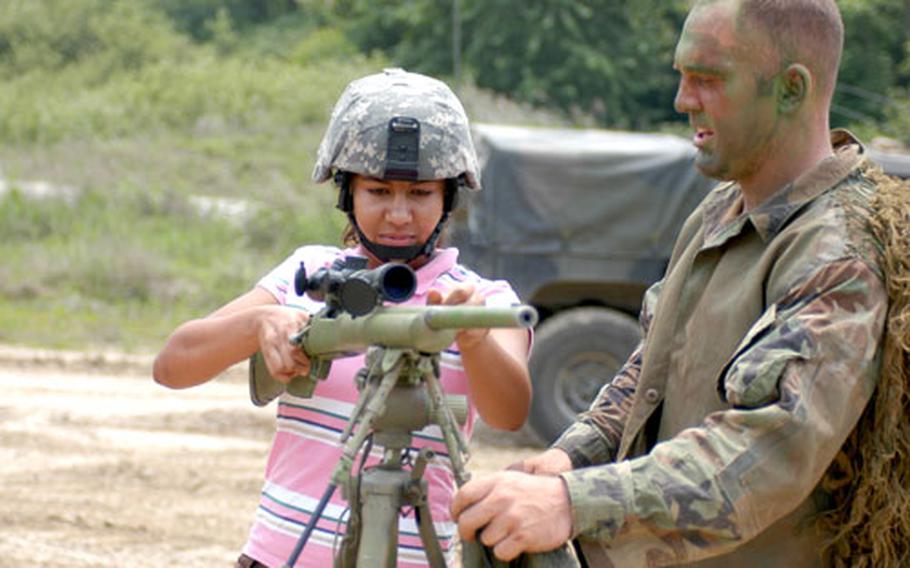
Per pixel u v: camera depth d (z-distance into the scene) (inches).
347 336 237.1
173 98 2480.3
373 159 263.1
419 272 276.4
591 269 900.6
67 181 1925.4
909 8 2682.1
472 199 912.3
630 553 235.0
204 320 275.3
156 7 4079.7
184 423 952.9
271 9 4138.8
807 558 253.0
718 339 256.7
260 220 1777.8
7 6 3157.0
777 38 249.4
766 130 252.4
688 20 255.6
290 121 2444.6
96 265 1496.1
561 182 901.2
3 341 1248.8
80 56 3056.1
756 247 256.8
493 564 236.1
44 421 941.8
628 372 289.0
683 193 903.1
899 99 2559.1
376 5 3417.8
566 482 233.3
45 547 665.0
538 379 884.6
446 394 263.9
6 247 1604.3
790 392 233.8
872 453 245.0
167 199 1824.6
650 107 3097.9
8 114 2244.1
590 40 2994.6
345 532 250.8
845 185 252.7
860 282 239.6
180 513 734.5
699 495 231.8
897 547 248.4
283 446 275.3
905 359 240.8
